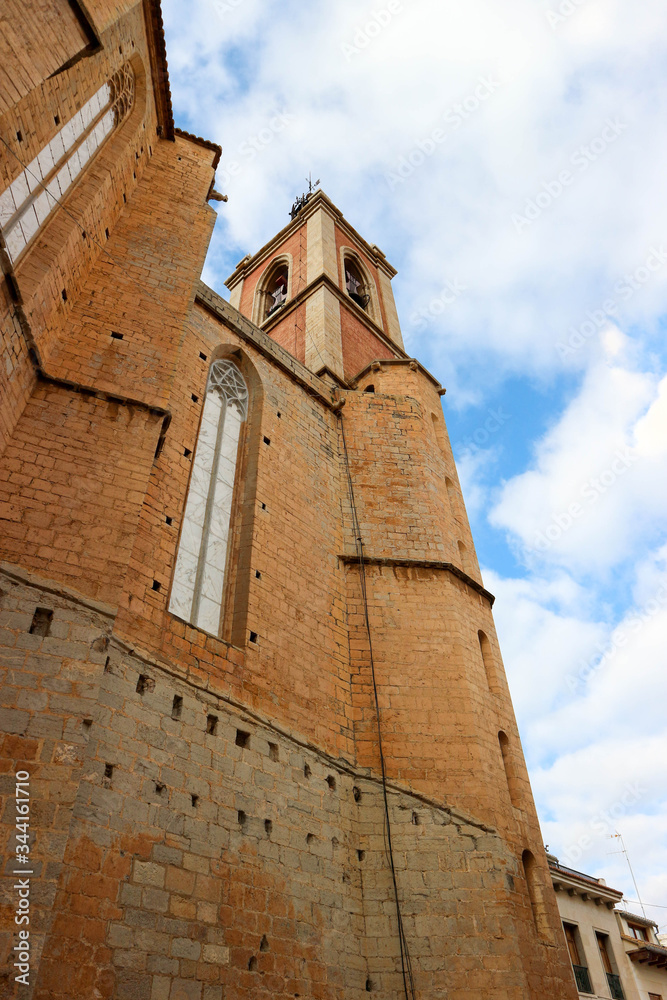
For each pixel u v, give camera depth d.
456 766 16.41
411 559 20.27
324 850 14.18
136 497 13.12
